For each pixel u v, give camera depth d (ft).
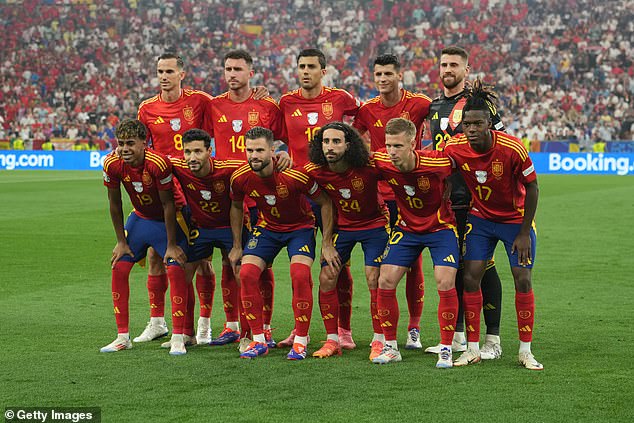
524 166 17.69
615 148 106.01
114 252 19.93
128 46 128.98
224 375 17.01
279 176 18.81
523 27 127.75
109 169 19.58
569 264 32.30
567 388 15.83
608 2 128.36
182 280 19.44
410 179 18.17
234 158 22.88
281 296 26.45
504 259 34.17
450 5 131.95
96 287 27.35
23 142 115.14
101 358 18.49
